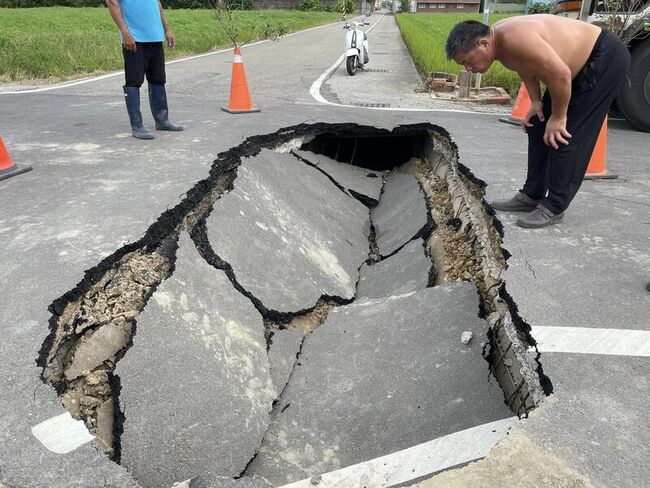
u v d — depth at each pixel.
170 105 7.38
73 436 1.95
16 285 2.79
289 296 3.65
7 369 2.23
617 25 6.16
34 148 5.21
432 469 2.39
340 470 2.43
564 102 3.20
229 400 2.63
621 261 3.31
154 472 2.22
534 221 3.76
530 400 2.40
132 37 5.14
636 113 7.01
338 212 5.30
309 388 3.06
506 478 1.80
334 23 42.81
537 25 3.10
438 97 8.91
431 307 3.48
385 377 3.06
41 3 41.75
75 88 9.16
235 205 4.06
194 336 2.77
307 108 7.31
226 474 2.39
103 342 2.54
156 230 3.44
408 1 84.69
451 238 4.49
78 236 3.30
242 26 23.06
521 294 2.94
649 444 1.94
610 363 2.38
